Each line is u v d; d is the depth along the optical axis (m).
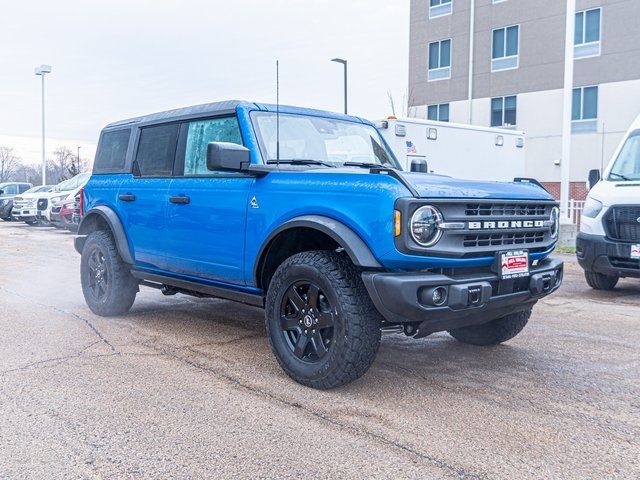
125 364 4.74
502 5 28.08
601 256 8.04
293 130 5.08
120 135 6.37
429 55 30.91
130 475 2.96
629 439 3.44
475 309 3.92
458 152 14.14
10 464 3.07
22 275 9.73
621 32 24.80
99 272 6.44
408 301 3.65
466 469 3.05
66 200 18.11
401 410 3.83
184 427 3.53
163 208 5.45
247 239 4.61
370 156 5.50
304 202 4.21
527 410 3.86
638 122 9.23
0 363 4.73
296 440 3.37
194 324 6.16
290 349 4.32
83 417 3.66
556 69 26.66
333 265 4.01
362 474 2.99
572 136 26.28
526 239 4.41
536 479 2.96
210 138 5.18
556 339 5.71
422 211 3.70
